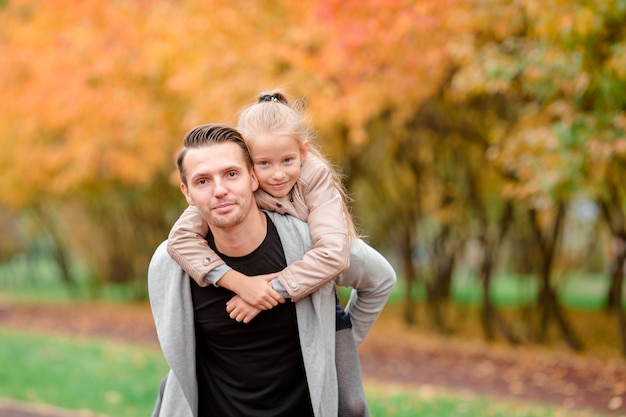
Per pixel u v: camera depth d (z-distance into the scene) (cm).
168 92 1402
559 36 864
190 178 270
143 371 1047
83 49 1426
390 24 1015
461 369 1166
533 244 1537
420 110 1430
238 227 275
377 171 1833
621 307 1293
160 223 2433
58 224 2897
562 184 972
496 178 1597
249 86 1128
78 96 1448
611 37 881
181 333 283
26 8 1734
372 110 1121
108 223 2683
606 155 888
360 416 292
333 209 287
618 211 1254
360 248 298
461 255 1816
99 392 899
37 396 883
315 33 1092
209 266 274
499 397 916
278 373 287
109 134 1555
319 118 1089
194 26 1223
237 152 271
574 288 2720
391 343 1505
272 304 273
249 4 1209
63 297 2817
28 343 1334
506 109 1356
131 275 2645
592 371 1117
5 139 1864
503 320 1523
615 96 891
